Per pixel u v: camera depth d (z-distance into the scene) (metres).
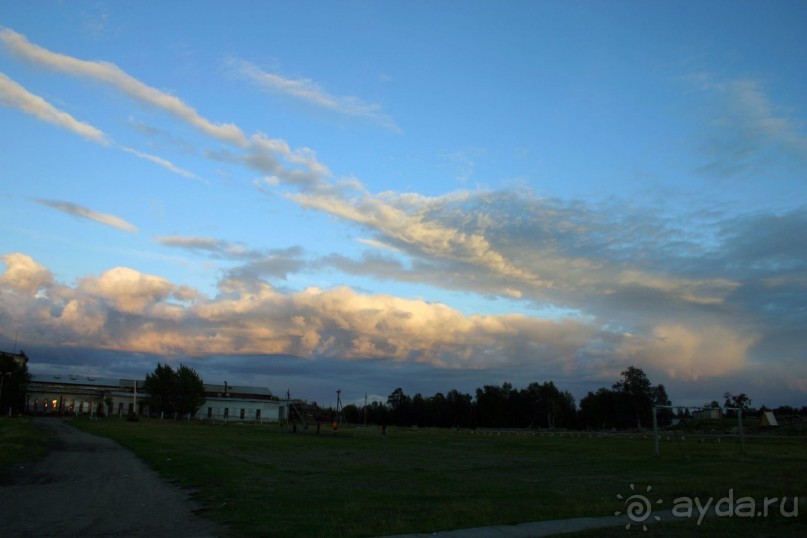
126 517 14.65
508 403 167.50
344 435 78.00
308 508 15.93
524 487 21.56
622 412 144.25
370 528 13.04
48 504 16.70
